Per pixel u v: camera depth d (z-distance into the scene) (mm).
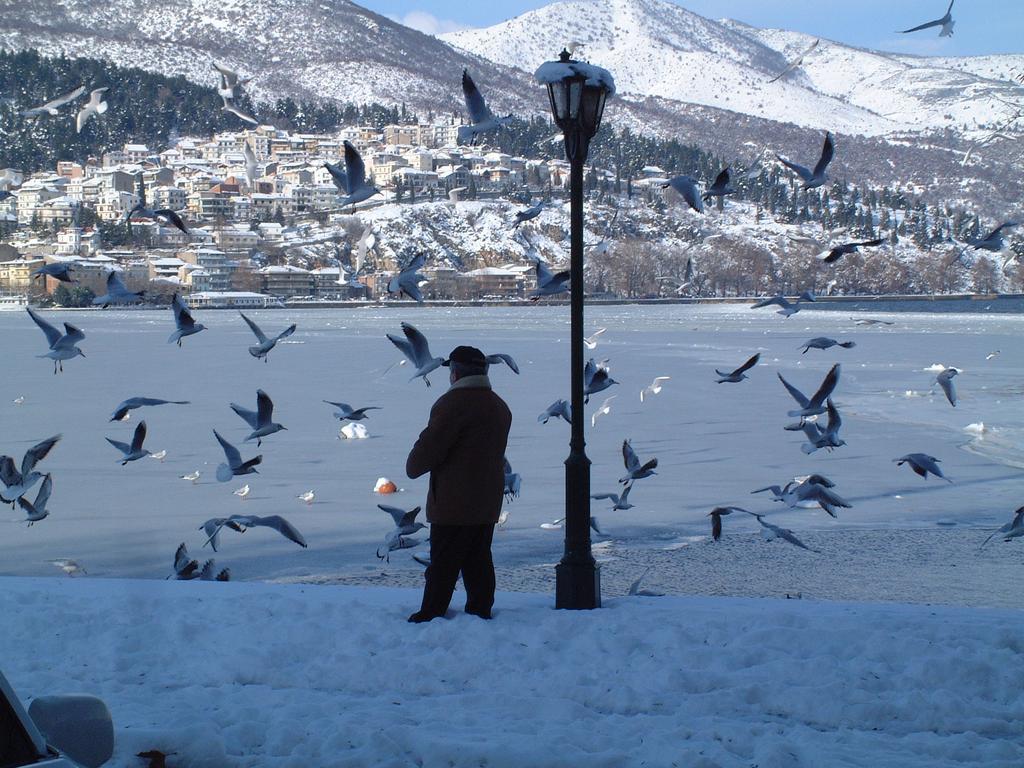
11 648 8695
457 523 9086
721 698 7336
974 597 14797
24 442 31000
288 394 45312
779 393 45031
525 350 79250
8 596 10336
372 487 23562
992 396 44344
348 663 8039
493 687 7699
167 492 23109
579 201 9734
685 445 29969
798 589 15250
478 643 8477
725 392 45562
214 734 6402
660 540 18750
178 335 10352
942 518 20500
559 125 9695
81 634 9023
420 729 6762
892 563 16922
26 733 3258
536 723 6949
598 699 7430
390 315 178500
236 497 22484
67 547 18125
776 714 7254
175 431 33250
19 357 71312
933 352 77188
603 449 29156
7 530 19438
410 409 39000
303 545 10625
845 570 16453
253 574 16453
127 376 56031
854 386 49000
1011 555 17391
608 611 9422
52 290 196125
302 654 8430
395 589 10703
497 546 18203
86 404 41438
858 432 32719
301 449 29219
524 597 10336
